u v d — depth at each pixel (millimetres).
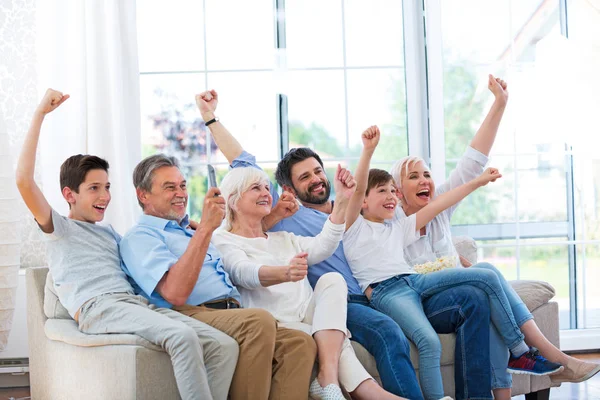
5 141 3814
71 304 2912
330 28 4859
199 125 4773
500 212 4887
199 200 4770
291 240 3391
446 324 3244
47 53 4352
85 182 3078
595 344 4879
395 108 4891
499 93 3893
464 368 3150
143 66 4750
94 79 4328
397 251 3496
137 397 2553
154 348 2613
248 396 2738
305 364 2855
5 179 3781
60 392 2896
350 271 3480
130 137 4504
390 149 4887
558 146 4934
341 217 3268
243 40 4805
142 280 2924
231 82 4797
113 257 3031
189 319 2818
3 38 4344
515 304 3332
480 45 4895
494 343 3232
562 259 4930
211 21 4785
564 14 4961
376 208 3551
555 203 4930
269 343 2764
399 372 2982
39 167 4363
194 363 2561
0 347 3848
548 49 4938
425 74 4871
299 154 3707
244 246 3240
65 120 4348
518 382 3418
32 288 3107
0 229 3758
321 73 4852
